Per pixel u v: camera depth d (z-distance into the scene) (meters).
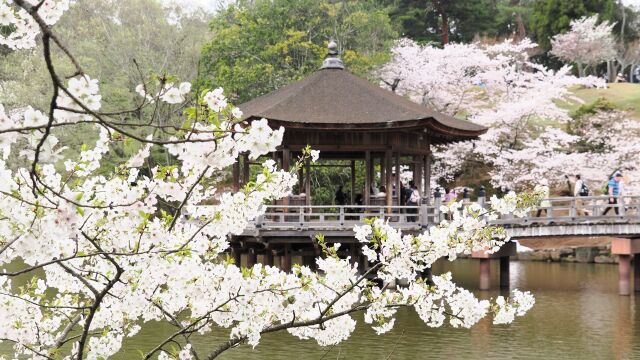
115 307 6.57
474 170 39.88
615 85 52.88
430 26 51.47
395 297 6.58
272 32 31.33
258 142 4.62
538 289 21.88
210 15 38.62
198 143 4.55
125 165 5.21
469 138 22.97
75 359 6.18
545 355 12.59
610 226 20.17
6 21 3.87
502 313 6.80
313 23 32.06
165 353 6.37
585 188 22.38
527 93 36.50
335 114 19.80
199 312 6.35
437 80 35.56
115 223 5.14
